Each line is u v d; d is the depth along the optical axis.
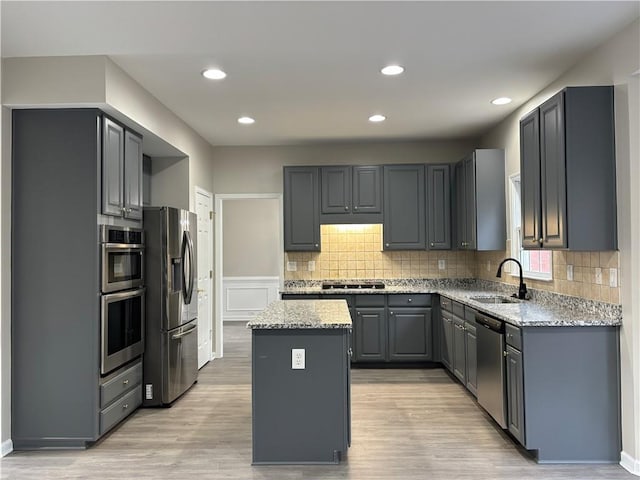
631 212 2.89
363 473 2.93
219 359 6.13
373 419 3.87
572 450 3.04
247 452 3.28
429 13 2.72
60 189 3.37
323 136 5.70
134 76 3.65
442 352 5.39
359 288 5.88
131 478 2.90
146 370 4.21
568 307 3.67
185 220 4.61
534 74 3.71
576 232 3.04
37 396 3.36
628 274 2.93
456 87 4.00
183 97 4.16
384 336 5.55
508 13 2.73
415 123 5.16
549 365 3.05
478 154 5.02
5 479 2.90
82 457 3.22
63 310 3.37
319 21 2.80
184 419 3.95
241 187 6.18
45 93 3.27
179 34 2.95
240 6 2.61
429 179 5.82
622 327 2.99
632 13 2.74
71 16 2.70
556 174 3.18
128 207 3.87
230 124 5.10
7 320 3.33
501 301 4.64
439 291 5.43
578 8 2.68
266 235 9.45
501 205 5.02
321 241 6.19
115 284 3.63
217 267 6.20
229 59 3.35
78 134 3.36
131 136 3.94
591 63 3.29
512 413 3.26
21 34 2.93
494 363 3.54
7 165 3.33
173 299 4.34
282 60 3.38
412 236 5.82
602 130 3.04
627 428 2.96
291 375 3.09
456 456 3.17
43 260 3.37
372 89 4.02
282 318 3.28
